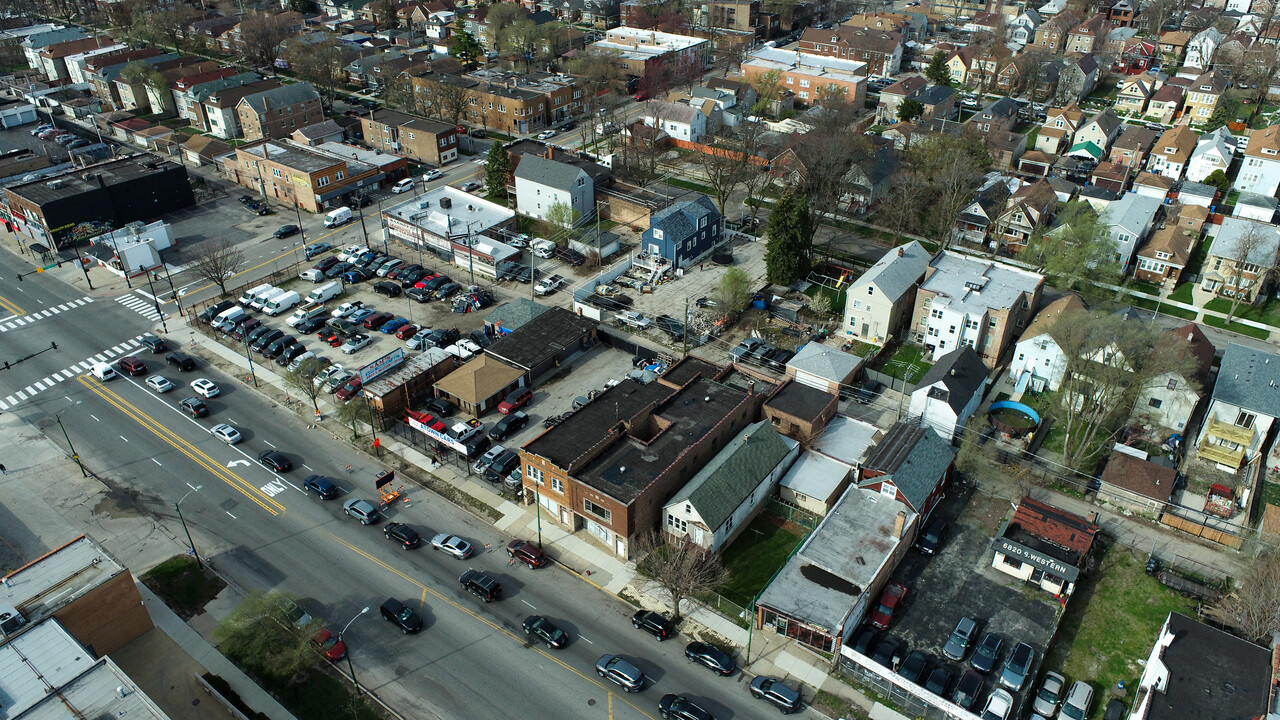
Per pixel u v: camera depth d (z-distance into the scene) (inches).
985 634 2294.5
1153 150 5590.6
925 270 3789.4
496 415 3248.0
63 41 7642.7
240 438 3085.6
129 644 2300.7
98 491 2837.1
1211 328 3823.8
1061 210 4677.7
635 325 3779.5
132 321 3858.3
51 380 3435.0
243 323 3720.5
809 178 4763.8
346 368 3476.9
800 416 2982.3
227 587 2464.3
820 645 2250.2
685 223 4269.2
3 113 6274.6
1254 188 5300.2
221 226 4798.2
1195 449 3041.3
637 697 2143.2
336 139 5900.6
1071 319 3029.0
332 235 4685.0
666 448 2711.6
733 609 2391.7
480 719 2090.3
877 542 2492.6
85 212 4562.0
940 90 6697.8
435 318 3882.9
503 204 5088.6
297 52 7062.0
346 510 2726.4
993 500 2795.3
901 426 2859.3
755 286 4165.8
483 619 2368.4
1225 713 1907.0
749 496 2628.0
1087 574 2506.2
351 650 2273.6
